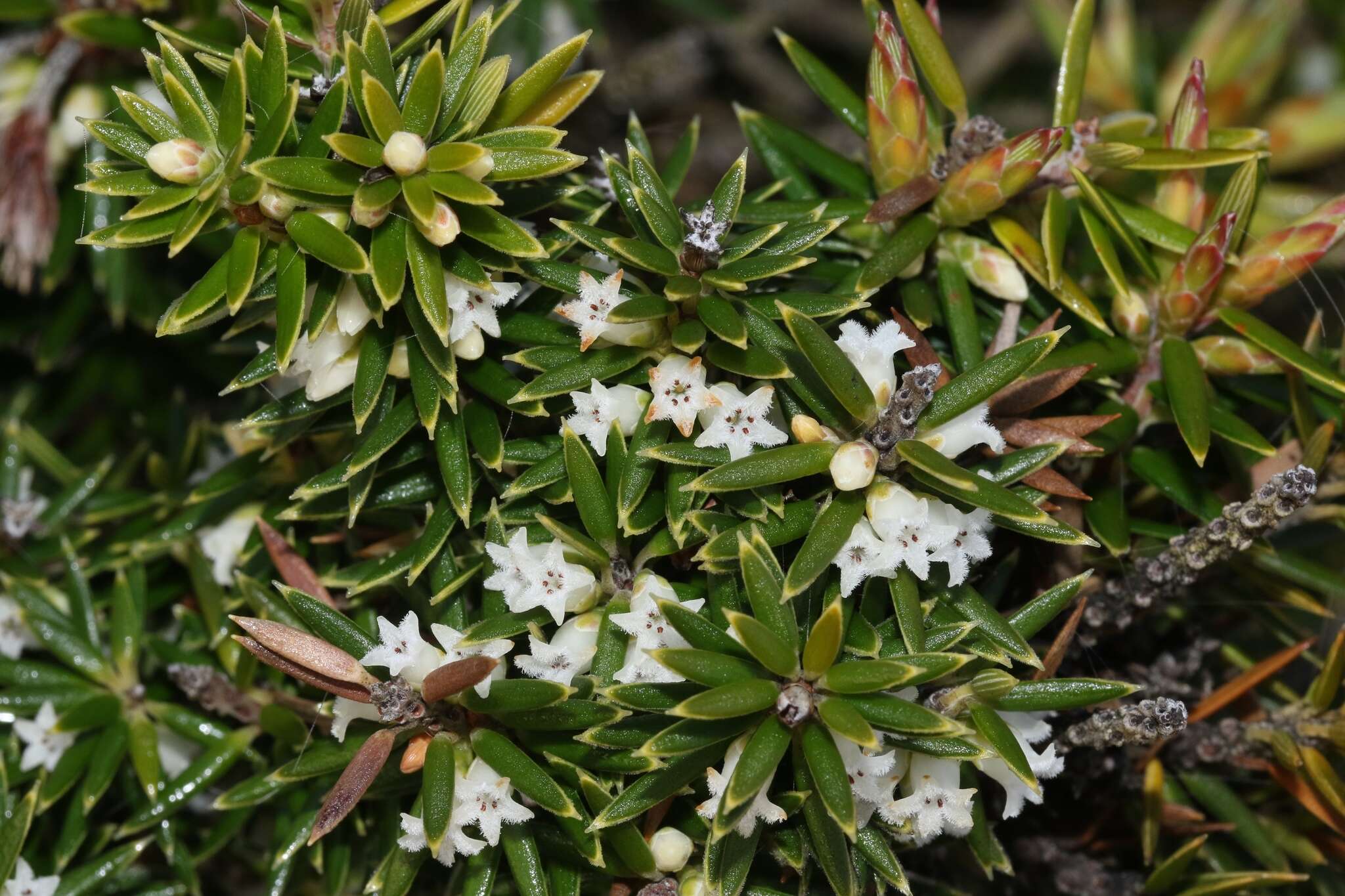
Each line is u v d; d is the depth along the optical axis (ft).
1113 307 1.25
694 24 1.86
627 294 1.20
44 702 1.28
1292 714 1.26
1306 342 1.28
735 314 1.18
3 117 1.42
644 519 1.18
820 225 1.20
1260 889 1.28
